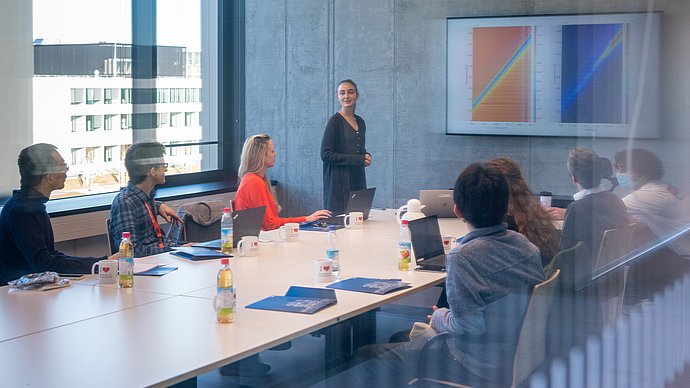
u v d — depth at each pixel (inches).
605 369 143.2
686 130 178.2
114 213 148.5
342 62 220.5
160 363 81.4
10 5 180.9
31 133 182.9
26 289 113.3
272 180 228.7
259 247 148.8
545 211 132.6
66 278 121.6
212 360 82.2
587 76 187.0
